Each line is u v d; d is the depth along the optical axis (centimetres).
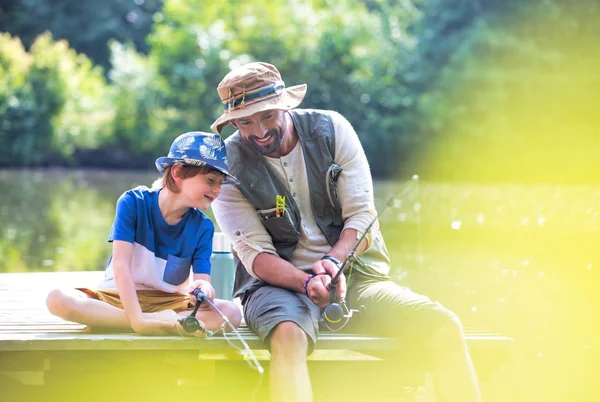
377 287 716
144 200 717
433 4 4906
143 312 718
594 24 4466
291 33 4747
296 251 753
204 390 738
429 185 3862
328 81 4753
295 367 638
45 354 708
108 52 6756
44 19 6612
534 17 4544
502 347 709
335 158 752
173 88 4941
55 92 4909
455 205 2766
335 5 4916
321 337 694
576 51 4481
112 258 738
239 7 4888
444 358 664
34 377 741
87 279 1078
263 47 4750
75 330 730
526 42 4531
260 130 713
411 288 1309
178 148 702
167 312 704
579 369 863
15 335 702
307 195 748
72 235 2022
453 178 4528
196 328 677
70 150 5025
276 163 743
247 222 735
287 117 752
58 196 3112
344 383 751
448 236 1978
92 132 5053
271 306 667
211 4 4969
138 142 4994
